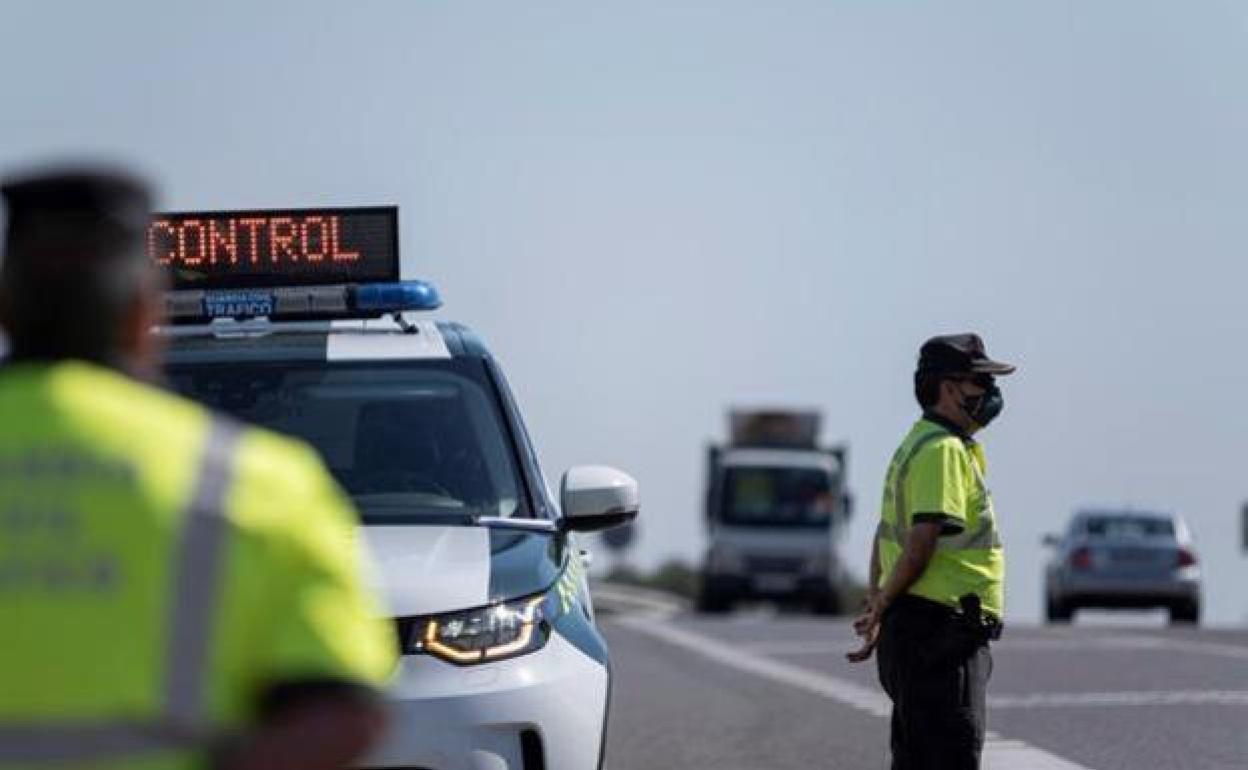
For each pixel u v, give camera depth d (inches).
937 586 900.0
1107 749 1408.7
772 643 2519.7
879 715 1657.2
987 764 1338.6
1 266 373.4
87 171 371.2
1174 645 2330.2
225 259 1075.9
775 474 5123.0
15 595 351.3
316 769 359.3
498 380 1003.9
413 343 1018.7
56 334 370.9
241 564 357.4
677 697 1811.0
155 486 357.4
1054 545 3949.3
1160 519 3818.9
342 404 984.3
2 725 347.6
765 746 1469.0
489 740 840.9
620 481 944.9
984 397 908.0
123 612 351.9
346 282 1077.8
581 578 957.8
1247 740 1453.0
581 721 868.0
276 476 364.8
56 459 356.8
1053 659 2117.4
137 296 377.1
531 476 968.3
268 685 359.3
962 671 900.6
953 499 890.1
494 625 860.6
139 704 350.3
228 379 987.9
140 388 371.6
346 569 367.9
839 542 5113.2
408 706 834.2
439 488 955.3
